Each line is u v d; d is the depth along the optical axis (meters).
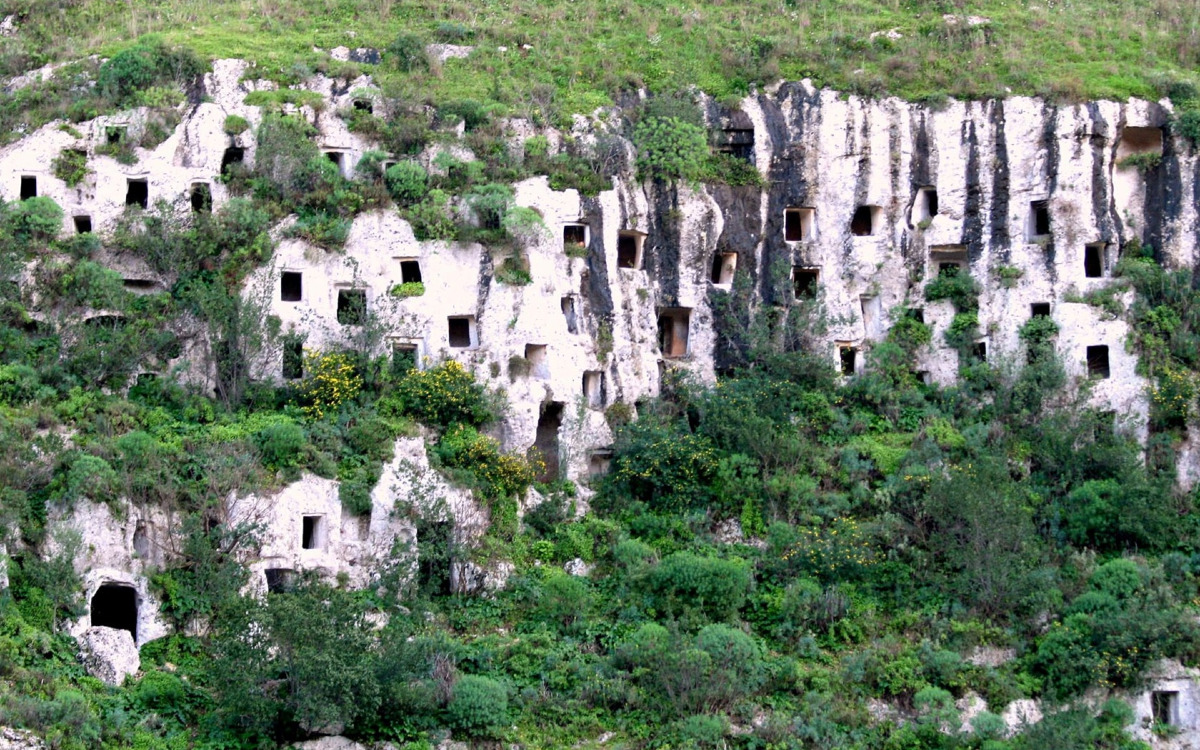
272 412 57.22
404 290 60.66
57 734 43.06
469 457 56.41
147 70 64.44
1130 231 64.75
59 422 53.19
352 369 58.22
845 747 47.56
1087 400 61.06
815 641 51.97
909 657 50.62
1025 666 51.25
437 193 62.31
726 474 57.69
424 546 53.31
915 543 55.31
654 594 52.91
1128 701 50.38
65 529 48.84
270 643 45.88
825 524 56.38
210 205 62.44
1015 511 54.00
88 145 62.56
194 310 59.34
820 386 62.19
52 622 47.31
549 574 54.47
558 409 60.81
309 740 45.97
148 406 56.53
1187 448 59.53
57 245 59.81
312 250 60.59
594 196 63.56
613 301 63.12
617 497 58.44
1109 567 53.16
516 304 60.62
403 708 46.75
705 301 64.75
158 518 50.78
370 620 50.09
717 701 48.75
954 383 63.91
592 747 47.22
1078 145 65.06
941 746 47.91
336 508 53.84
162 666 48.41
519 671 49.72
